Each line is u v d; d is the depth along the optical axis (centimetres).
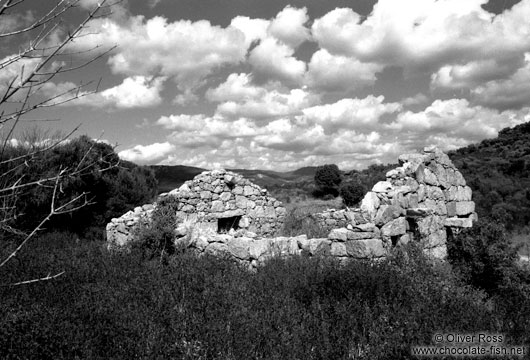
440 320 513
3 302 508
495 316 568
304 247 880
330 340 459
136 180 2033
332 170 3180
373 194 855
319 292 618
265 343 448
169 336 441
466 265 903
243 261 885
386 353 425
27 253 848
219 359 396
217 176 1410
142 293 603
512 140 4184
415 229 938
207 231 1068
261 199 1543
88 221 1609
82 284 656
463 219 1041
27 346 398
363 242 783
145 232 991
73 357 398
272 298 586
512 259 877
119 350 416
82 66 198
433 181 1060
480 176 3000
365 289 608
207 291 583
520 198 2419
